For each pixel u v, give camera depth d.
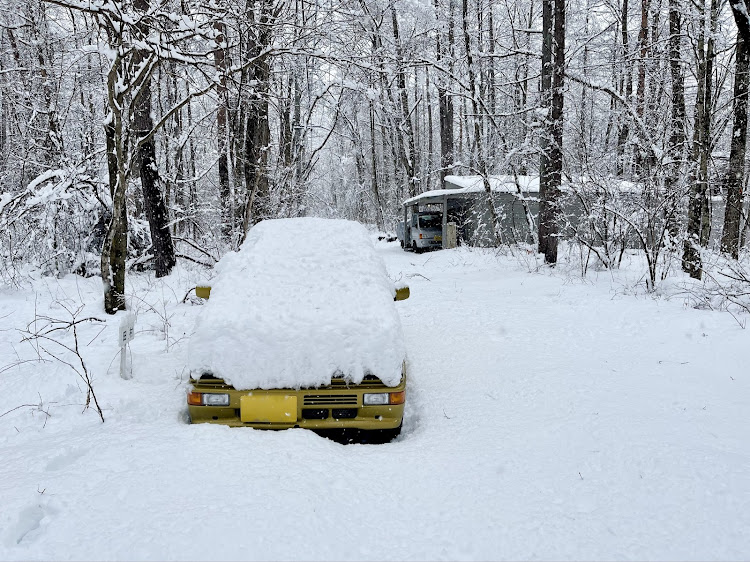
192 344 3.50
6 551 2.15
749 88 8.84
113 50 6.64
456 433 3.58
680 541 2.29
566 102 14.04
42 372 4.82
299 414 3.42
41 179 10.18
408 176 27.62
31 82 12.52
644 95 14.10
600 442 3.31
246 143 12.59
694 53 10.69
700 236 9.76
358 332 3.54
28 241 10.34
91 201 11.14
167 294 9.16
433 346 5.84
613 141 13.45
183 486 2.68
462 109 26.20
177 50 7.33
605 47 15.05
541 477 2.92
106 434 3.36
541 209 11.91
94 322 6.98
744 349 4.80
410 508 2.62
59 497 2.54
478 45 21.33
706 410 3.75
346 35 10.09
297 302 3.80
